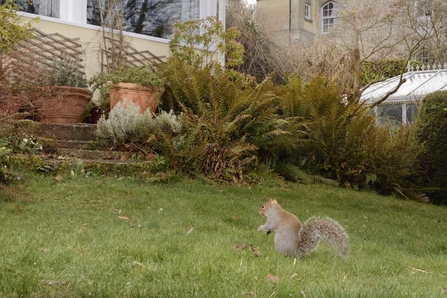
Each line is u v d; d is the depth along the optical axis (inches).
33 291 145.0
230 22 832.3
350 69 839.7
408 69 884.6
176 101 468.8
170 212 307.3
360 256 243.8
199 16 620.4
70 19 523.8
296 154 503.8
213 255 203.2
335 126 495.5
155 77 454.9
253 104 448.1
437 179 545.0
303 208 372.2
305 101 505.7
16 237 205.9
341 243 211.8
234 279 170.4
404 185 545.6
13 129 371.6
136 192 337.7
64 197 310.5
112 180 358.3
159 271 172.4
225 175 418.9
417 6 1018.7
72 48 500.1
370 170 522.0
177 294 150.6
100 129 420.5
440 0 986.1
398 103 757.3
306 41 1174.3
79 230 241.0
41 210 281.1
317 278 186.4
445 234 356.2
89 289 148.3
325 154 504.1
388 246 284.2
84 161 370.3
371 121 536.1
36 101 397.4
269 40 896.3
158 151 420.5
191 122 427.8
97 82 473.7
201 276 169.5
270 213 227.3
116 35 542.0
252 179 438.0
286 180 479.2
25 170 344.2
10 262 165.5
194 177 408.5
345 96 576.7
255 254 219.1
